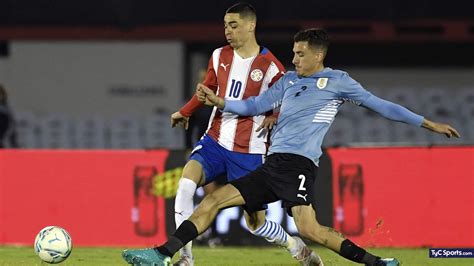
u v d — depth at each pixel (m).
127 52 77.50
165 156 42.16
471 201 41.97
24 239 42.44
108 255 36.69
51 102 77.56
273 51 79.12
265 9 78.50
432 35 78.19
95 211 42.34
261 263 34.22
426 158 42.19
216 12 78.00
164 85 77.25
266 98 27.62
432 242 42.00
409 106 76.38
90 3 78.44
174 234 25.84
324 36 27.17
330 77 27.03
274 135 27.30
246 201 26.36
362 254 26.61
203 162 28.44
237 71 28.58
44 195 42.53
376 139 72.56
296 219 26.50
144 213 42.12
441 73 79.25
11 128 58.62
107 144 74.75
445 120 75.62
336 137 72.69
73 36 77.69
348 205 42.12
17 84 77.69
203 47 77.88
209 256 36.66
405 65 79.19
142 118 75.00
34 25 78.31
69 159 42.56
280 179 26.34
